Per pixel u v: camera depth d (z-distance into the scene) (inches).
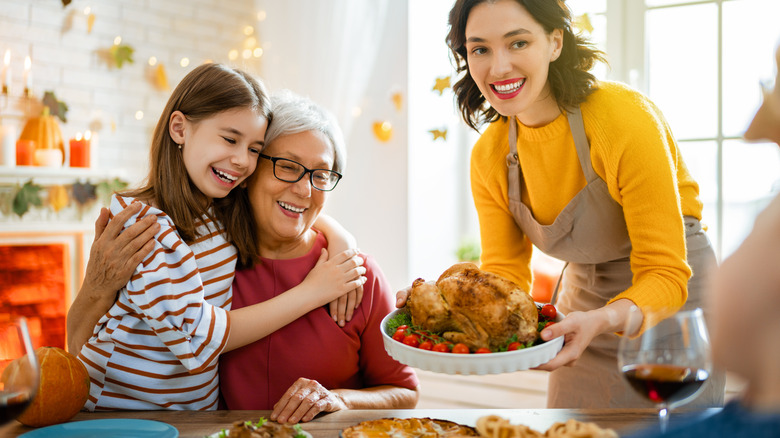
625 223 60.1
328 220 65.0
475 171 68.2
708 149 112.0
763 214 23.5
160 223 50.4
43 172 124.2
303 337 56.2
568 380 69.9
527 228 65.8
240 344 51.9
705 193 112.4
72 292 131.4
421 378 129.6
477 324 42.2
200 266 53.7
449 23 57.4
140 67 147.3
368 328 58.8
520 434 33.3
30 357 35.8
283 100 58.1
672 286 50.4
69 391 44.8
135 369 50.6
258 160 56.5
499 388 119.5
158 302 47.9
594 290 66.3
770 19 105.8
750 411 22.4
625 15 119.0
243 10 165.3
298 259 59.2
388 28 140.0
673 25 114.7
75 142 131.1
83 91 138.4
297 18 157.9
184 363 48.7
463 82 63.5
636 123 54.3
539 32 52.7
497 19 52.1
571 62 57.1
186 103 53.1
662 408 40.0
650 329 35.0
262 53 166.1
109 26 141.9
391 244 138.5
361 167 144.0
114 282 48.3
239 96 52.5
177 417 46.1
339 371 57.5
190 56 155.9
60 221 129.6
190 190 53.9
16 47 129.0
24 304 126.1
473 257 136.1
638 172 53.3
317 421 44.3
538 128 59.9
